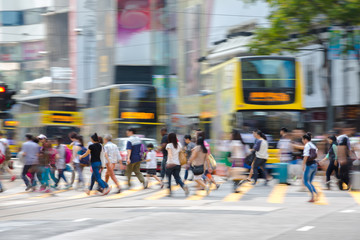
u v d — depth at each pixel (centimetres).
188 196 2555
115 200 2480
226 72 3828
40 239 1402
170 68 8612
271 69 3622
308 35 4256
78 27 9562
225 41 4794
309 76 5622
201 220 1689
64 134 5847
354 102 5156
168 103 7781
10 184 3481
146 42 8988
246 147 3188
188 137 3088
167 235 1427
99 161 2734
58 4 9900
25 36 10269
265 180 3111
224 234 1437
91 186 2767
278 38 4184
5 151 3497
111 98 5059
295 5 4022
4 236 1459
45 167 2967
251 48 4269
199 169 2559
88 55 9494
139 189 3027
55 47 9931
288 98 3600
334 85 5341
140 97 5006
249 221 1664
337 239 1356
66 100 5916
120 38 9119
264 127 3575
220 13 7262
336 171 2884
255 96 3584
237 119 3584
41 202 2477
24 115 6353
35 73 10212
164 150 3062
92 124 5559
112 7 9175
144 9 8988
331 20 4075
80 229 1544
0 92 3122
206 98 4459
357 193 2650
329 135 3052
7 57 10381
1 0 10544
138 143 3027
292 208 2009
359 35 4231
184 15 8281
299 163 3166
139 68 9000
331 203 2191
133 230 1509
